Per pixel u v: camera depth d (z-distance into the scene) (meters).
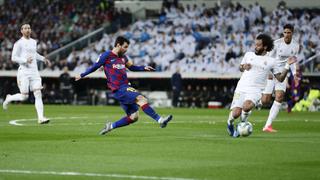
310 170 28.47
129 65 42.78
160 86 112.69
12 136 43.38
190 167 29.11
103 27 123.75
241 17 115.81
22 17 130.12
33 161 30.80
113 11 127.75
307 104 93.31
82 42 121.38
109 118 65.75
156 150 35.12
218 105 101.88
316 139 42.12
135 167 29.06
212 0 126.25
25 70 55.50
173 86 102.81
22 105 100.25
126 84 42.38
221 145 37.56
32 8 131.38
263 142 39.44
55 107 94.62
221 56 109.56
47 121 55.66
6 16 131.12
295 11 116.62
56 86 117.81
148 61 112.44
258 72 42.38
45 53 119.62
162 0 129.50
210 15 119.25
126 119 43.38
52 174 27.08
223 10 118.94
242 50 109.25
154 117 41.91
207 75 106.88
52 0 131.88
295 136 44.47
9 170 28.09
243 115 43.12
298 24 112.38
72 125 54.09
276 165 29.83
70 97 110.56
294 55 51.78
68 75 110.62
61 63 115.56
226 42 112.38
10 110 82.00
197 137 42.78
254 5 120.25
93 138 41.72
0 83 117.12
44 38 124.81
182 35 115.81
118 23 125.38
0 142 39.12
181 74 108.00
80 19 127.12
